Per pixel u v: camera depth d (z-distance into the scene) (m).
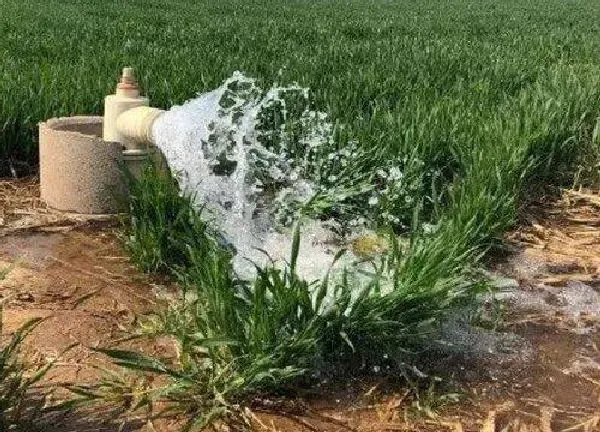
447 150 2.95
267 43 6.55
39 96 3.24
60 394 1.57
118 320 1.91
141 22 8.44
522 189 2.97
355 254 2.39
